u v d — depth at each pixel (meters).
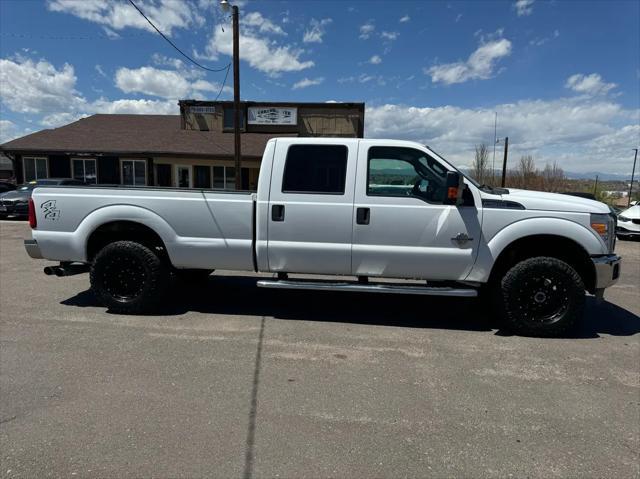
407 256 4.72
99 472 2.42
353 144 4.79
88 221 5.11
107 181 23.09
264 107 24.64
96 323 4.90
